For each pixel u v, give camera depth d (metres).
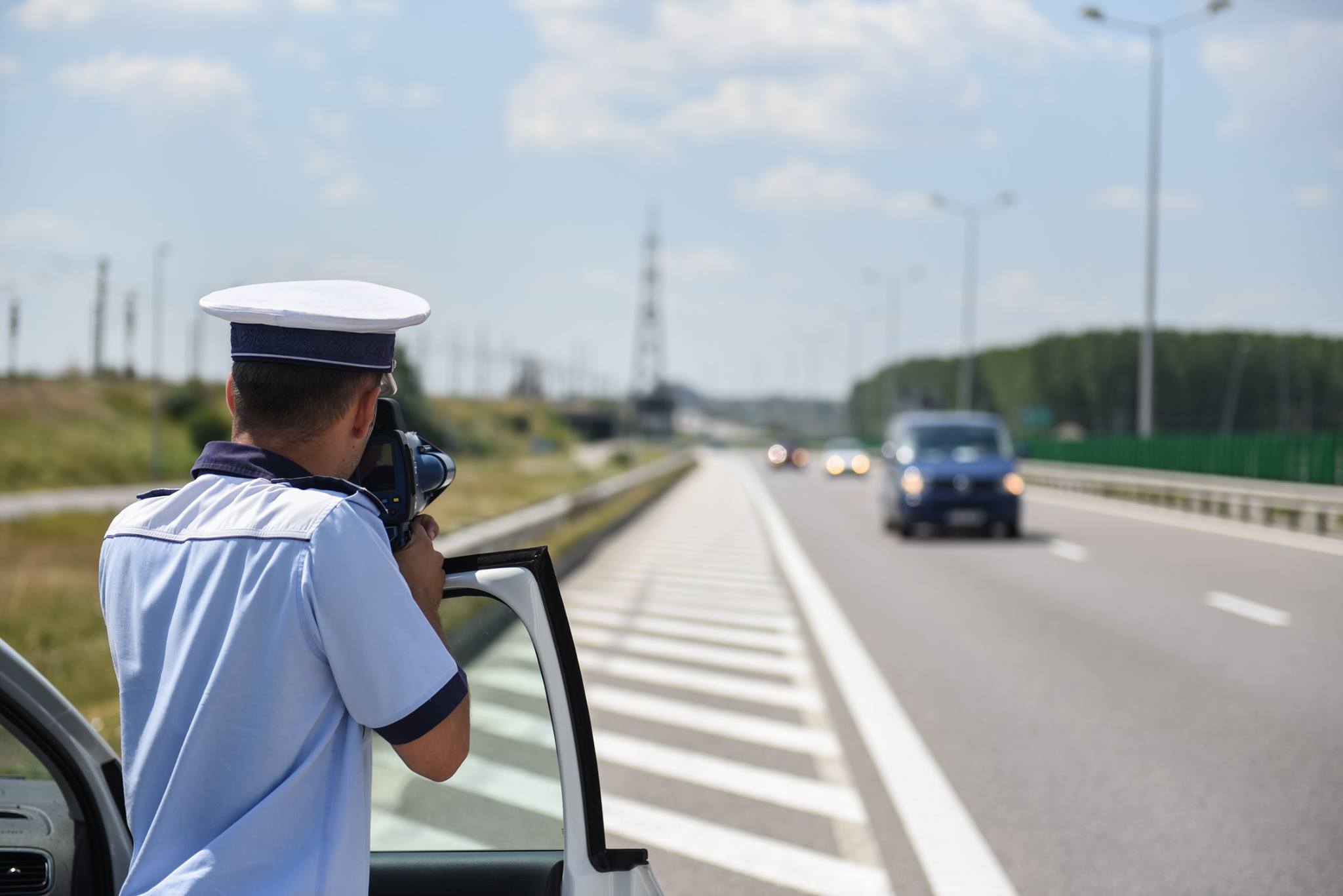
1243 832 5.20
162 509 1.66
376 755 2.66
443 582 1.81
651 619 11.80
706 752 6.75
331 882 1.51
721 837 5.29
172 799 1.53
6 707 2.26
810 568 16.12
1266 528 21.97
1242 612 11.63
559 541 17.78
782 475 60.78
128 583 1.64
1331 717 7.28
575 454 108.31
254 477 1.64
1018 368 148.50
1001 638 10.34
